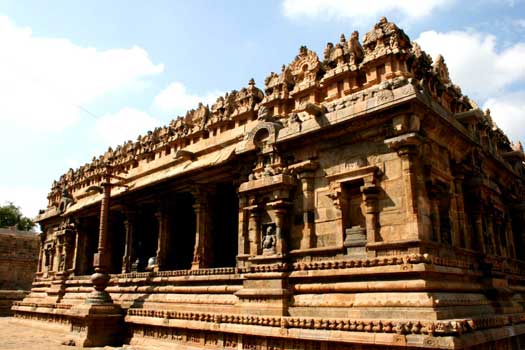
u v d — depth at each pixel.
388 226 14.78
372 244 14.80
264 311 16.80
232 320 16.64
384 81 17.34
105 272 23.53
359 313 14.09
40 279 41.12
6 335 25.95
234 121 25.36
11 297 45.97
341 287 15.02
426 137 15.41
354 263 14.93
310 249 16.70
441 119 15.88
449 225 16.12
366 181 15.55
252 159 20.55
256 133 19.94
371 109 15.36
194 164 24.50
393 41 17.47
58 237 38.81
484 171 20.84
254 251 18.62
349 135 16.53
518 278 20.94
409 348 11.68
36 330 29.11
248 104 24.50
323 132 17.11
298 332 14.18
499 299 16.69
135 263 28.11
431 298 12.73
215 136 25.89
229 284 19.78
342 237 15.98
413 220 14.04
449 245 15.46
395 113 14.97
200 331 17.94
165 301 22.53
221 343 16.97
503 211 22.50
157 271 25.42
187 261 28.33
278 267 17.02
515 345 15.09
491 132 24.69
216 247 24.75
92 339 21.05
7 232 67.00
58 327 27.83
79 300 29.88
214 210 25.09
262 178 18.50
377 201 15.30
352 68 18.73
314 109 16.97
